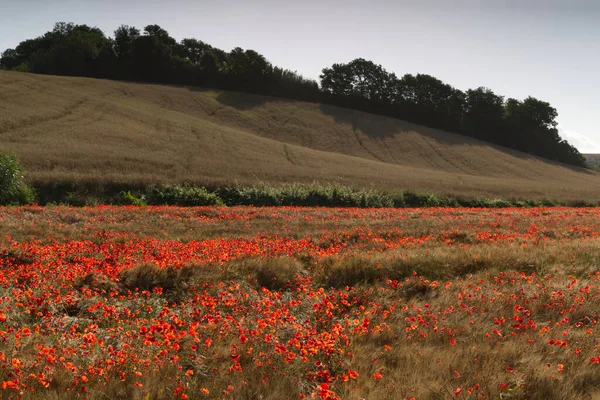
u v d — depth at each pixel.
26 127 51.00
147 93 94.44
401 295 10.16
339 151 87.00
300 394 5.08
